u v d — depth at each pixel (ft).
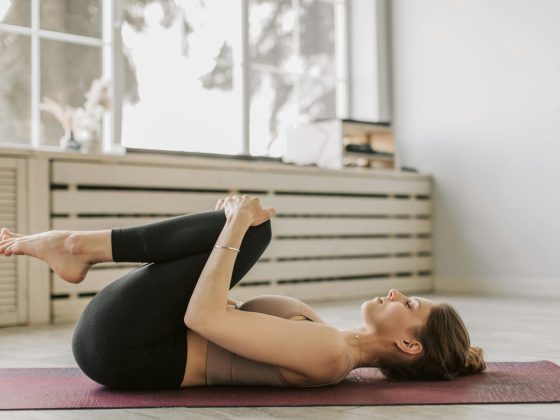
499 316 12.94
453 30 19.11
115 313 6.06
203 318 5.88
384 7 20.51
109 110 15.88
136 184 14.12
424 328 6.69
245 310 6.40
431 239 19.49
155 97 17.11
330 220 17.26
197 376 6.37
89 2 16.20
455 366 6.83
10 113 15.17
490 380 6.78
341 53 20.86
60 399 5.99
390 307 6.68
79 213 13.38
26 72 15.37
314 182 16.97
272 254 16.25
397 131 20.33
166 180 14.53
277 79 19.48
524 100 17.74
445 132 19.29
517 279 17.85
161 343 6.27
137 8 16.88
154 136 17.10
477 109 18.63
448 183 19.21
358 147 18.21
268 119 19.24
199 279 6.02
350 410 5.59
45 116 15.57
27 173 12.76
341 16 20.88
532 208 17.60
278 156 19.29
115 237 6.07
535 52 17.52
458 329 6.79
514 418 5.36
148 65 17.01
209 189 15.19
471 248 18.75
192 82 17.72
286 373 6.26
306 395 6.09
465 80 18.88
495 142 18.26
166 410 5.59
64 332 11.59
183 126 17.57
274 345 5.98
